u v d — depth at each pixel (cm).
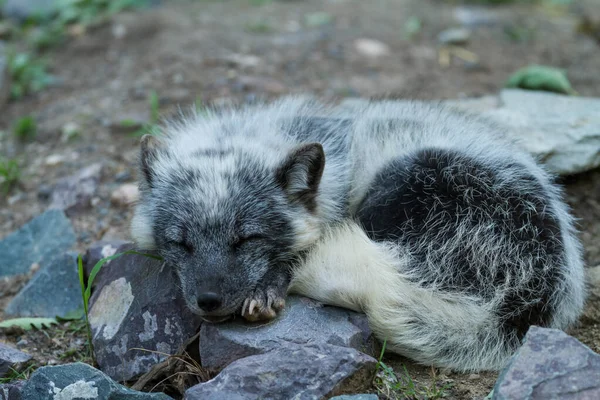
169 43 1118
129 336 530
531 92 884
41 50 1177
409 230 553
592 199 747
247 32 1177
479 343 525
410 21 1254
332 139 627
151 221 550
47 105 1000
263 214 524
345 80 1026
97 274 613
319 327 504
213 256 504
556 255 543
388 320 515
